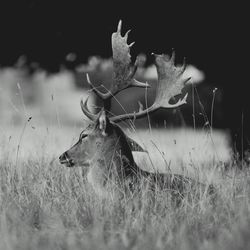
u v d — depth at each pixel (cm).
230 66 2114
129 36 2169
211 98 3322
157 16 2119
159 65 1170
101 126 1076
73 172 1184
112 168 1087
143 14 2130
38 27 2291
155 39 2158
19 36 2330
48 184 1143
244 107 2089
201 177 1170
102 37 2247
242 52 2092
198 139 1393
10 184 1108
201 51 2147
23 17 2275
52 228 946
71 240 848
